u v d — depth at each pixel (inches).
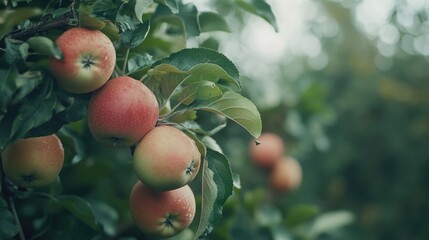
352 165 121.6
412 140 122.3
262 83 72.6
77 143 43.6
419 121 124.0
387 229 118.5
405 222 119.0
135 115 34.0
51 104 33.5
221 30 45.3
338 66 127.7
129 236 48.9
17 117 33.1
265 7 44.7
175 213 36.8
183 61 36.2
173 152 34.4
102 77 33.9
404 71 133.7
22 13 32.4
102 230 44.2
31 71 33.8
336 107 121.4
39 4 36.1
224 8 78.2
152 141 34.6
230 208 53.2
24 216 44.9
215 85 35.8
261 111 71.5
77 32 33.6
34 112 33.3
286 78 85.9
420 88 130.0
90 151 57.3
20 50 32.6
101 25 34.1
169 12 42.1
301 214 64.1
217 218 36.5
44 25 34.7
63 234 42.6
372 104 124.2
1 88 32.4
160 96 36.6
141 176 34.9
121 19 36.3
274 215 64.4
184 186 37.6
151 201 36.6
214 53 36.3
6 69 33.0
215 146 37.9
